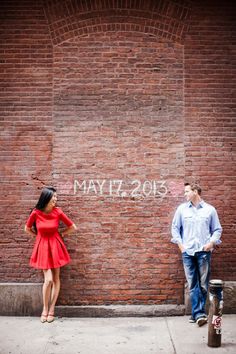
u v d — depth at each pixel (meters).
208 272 6.77
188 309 7.27
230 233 7.41
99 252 7.39
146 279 7.38
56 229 6.94
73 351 5.75
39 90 7.49
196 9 7.49
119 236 7.41
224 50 7.48
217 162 7.46
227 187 7.43
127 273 7.38
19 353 5.68
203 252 6.71
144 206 7.43
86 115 7.47
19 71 7.50
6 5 7.51
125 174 7.45
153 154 7.46
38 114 7.48
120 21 7.50
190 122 7.47
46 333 6.45
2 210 7.43
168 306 7.30
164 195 7.43
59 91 7.48
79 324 6.87
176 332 6.45
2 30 7.50
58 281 7.04
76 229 7.11
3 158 7.46
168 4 7.48
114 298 7.36
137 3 7.49
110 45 7.50
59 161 7.45
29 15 7.51
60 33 7.50
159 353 5.67
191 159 7.45
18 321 7.01
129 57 7.50
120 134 7.47
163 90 7.50
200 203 6.86
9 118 7.47
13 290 7.29
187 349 5.79
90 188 7.43
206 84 7.50
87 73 7.49
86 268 7.38
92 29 7.50
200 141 7.46
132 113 7.48
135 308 7.28
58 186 7.43
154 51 7.49
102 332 6.49
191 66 7.50
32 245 7.42
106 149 7.46
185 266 6.79
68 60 7.50
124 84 7.49
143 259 7.39
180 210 6.88
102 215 7.42
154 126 7.47
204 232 6.75
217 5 7.47
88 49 7.51
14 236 7.42
